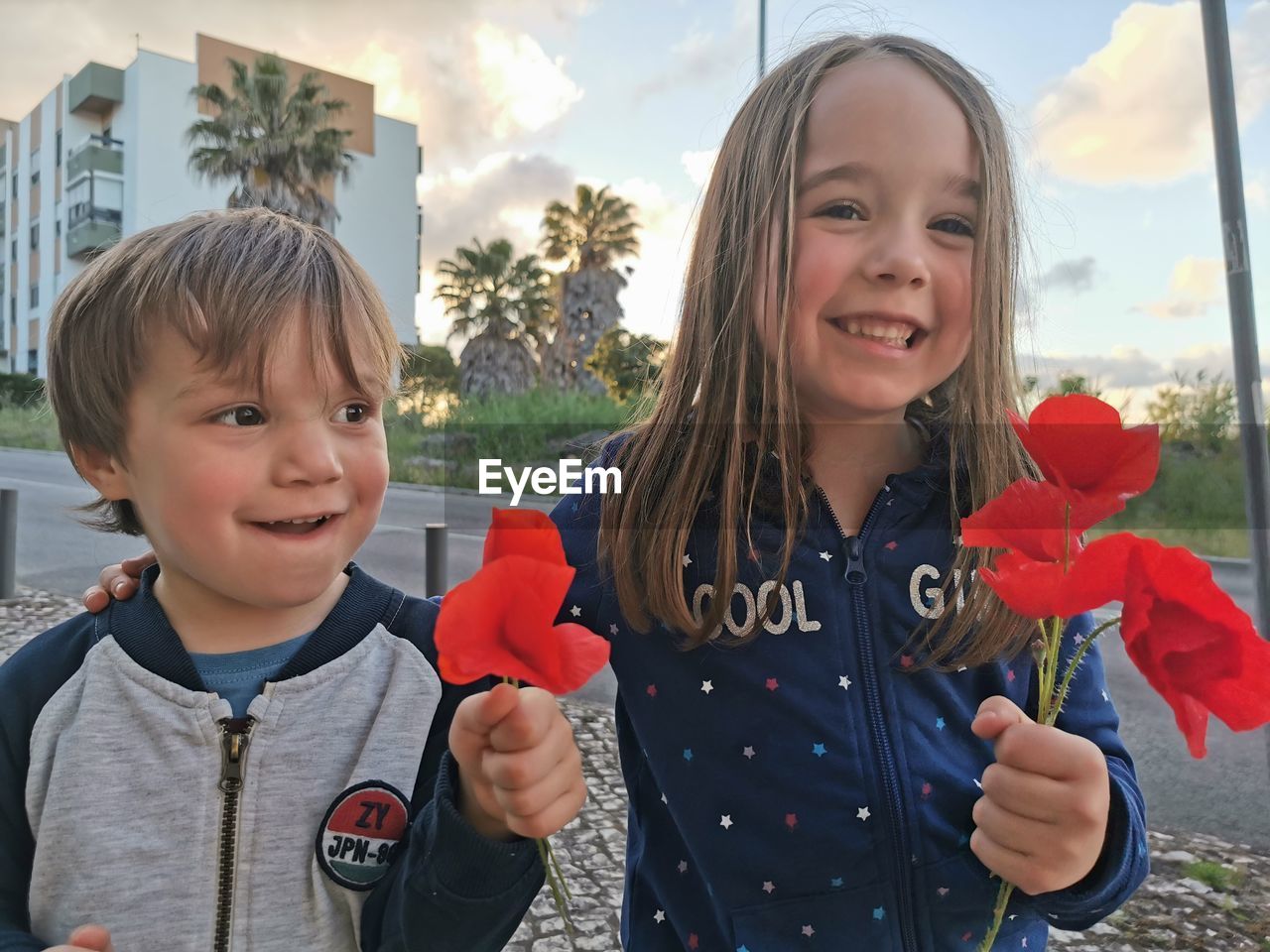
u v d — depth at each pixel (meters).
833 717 0.78
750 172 0.79
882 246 0.70
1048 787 0.52
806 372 0.74
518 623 0.36
